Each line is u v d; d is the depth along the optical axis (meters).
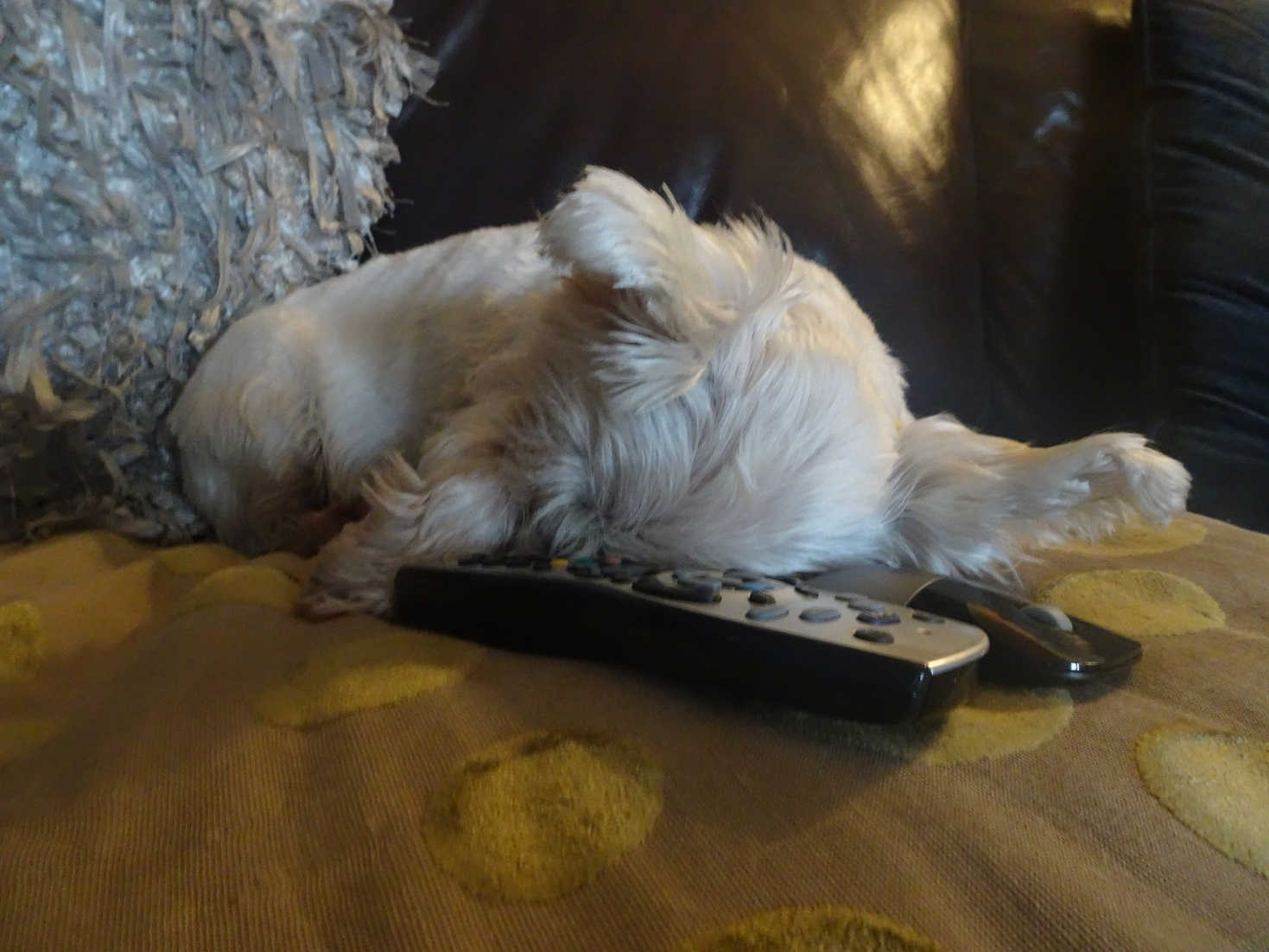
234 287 0.91
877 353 0.76
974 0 1.28
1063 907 0.29
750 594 0.45
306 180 0.94
